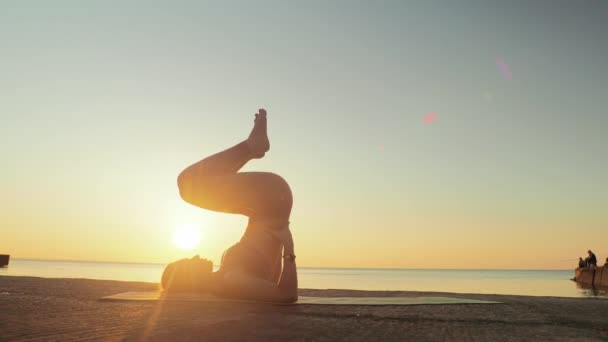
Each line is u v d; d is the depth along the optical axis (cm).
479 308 283
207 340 156
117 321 202
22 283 435
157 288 426
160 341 153
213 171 344
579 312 263
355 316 232
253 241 334
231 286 318
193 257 395
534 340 166
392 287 2784
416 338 167
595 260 3391
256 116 366
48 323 192
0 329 173
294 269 320
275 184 339
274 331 177
